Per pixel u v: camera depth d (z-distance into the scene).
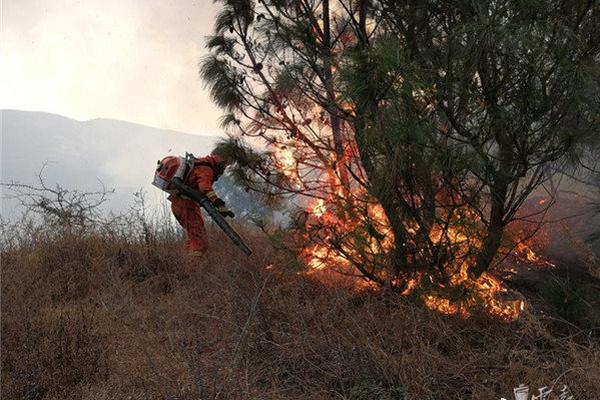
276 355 4.09
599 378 3.34
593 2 4.16
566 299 4.25
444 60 4.36
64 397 3.78
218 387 3.61
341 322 4.39
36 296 5.50
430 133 4.02
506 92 4.20
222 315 4.76
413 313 4.07
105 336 4.63
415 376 3.68
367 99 4.04
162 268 6.33
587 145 4.29
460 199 4.53
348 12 4.95
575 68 3.91
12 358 4.14
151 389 3.72
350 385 3.74
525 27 3.88
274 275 5.37
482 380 3.68
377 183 4.30
